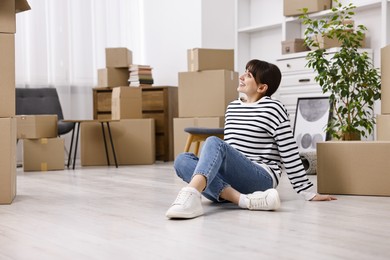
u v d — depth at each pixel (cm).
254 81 257
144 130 545
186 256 157
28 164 483
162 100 578
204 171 224
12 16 275
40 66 592
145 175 424
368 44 496
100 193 311
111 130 544
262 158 254
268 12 587
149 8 654
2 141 271
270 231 191
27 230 202
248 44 606
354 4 505
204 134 468
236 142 256
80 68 619
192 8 600
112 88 587
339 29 417
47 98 568
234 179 244
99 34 631
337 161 291
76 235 191
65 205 265
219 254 158
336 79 414
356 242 172
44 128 487
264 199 234
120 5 646
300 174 257
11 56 276
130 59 598
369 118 463
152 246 171
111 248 169
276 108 253
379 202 260
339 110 421
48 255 162
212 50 520
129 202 272
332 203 257
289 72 520
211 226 202
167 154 578
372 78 413
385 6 467
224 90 510
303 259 151
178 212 216
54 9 602
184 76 527
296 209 239
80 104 620
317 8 508
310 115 502
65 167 527
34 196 302
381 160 282
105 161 543
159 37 644
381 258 152
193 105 524
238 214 228
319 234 185
